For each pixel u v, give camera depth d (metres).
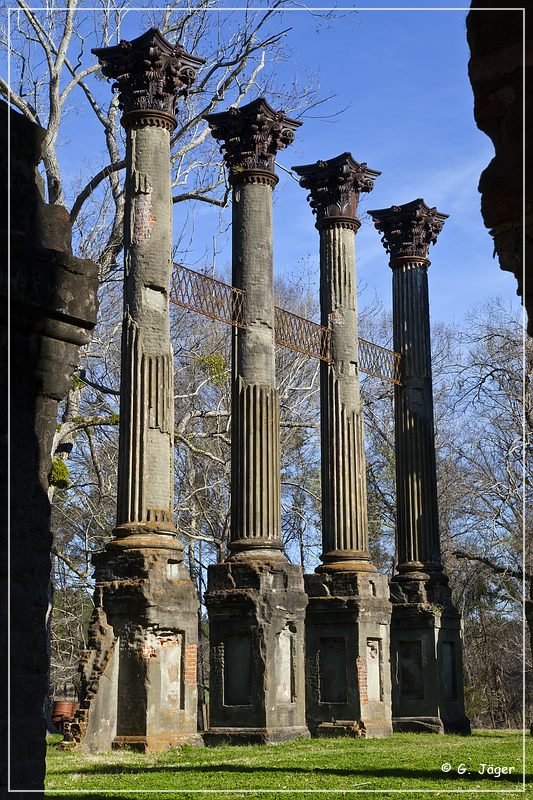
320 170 25.70
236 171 22.36
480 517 34.81
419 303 28.20
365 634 23.00
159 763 15.20
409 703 25.59
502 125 6.88
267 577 20.34
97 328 28.98
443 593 26.45
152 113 19.48
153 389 18.45
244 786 12.60
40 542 6.33
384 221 28.78
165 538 17.91
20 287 6.23
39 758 6.07
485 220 6.91
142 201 19.22
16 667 6.05
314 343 24.36
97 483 32.72
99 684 16.92
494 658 39.41
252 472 21.06
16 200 6.33
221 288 21.14
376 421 41.56
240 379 21.52
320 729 22.69
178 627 17.61
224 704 20.14
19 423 6.33
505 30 6.86
